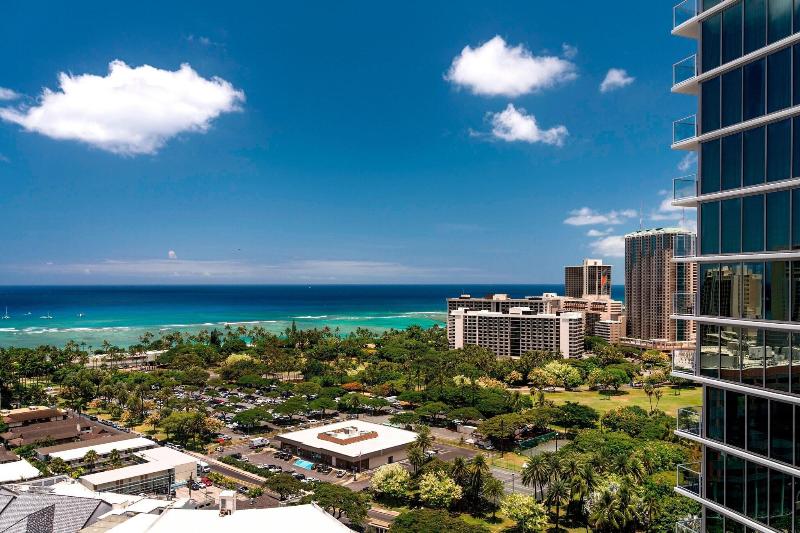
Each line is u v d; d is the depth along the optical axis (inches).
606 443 6131.9
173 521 3329.2
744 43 1498.5
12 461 6156.5
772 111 1413.6
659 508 4197.8
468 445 7342.5
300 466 6574.8
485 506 5354.3
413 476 5654.5
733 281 1526.8
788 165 1373.0
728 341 1542.8
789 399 1353.3
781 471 1382.9
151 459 6127.0
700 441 1625.2
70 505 3878.0
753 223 1467.8
